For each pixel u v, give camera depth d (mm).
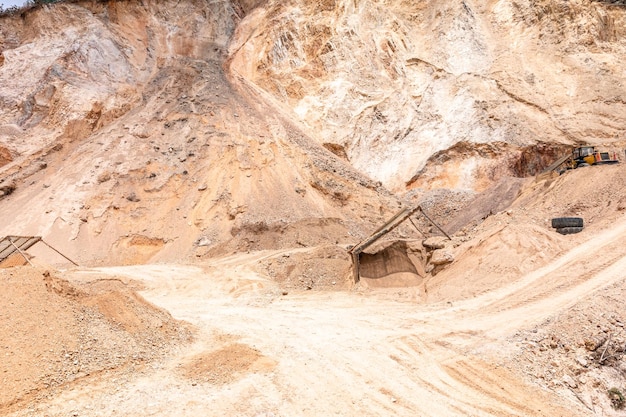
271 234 26484
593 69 45250
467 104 43062
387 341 11094
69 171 29891
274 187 30922
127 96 37156
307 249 22562
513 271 14977
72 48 37500
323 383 8562
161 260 25953
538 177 27156
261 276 19969
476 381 9148
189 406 7223
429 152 41281
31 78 36562
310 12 49281
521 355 10117
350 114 44188
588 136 40188
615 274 13211
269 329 12125
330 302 16203
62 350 7961
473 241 17344
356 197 33344
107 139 32188
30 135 33562
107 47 39344
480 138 40406
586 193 19797
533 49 47688
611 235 15570
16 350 7488
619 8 50156
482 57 47375
